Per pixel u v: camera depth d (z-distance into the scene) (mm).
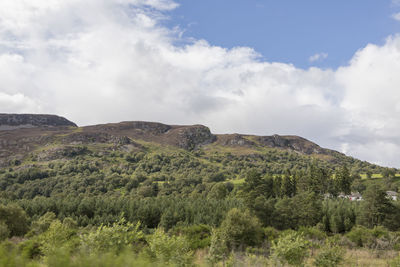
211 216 81125
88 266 7172
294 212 76125
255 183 120688
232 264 18281
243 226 30562
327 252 19703
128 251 8117
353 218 82562
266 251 27234
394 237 34062
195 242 28547
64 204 103625
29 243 16984
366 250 30672
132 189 178625
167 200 112438
